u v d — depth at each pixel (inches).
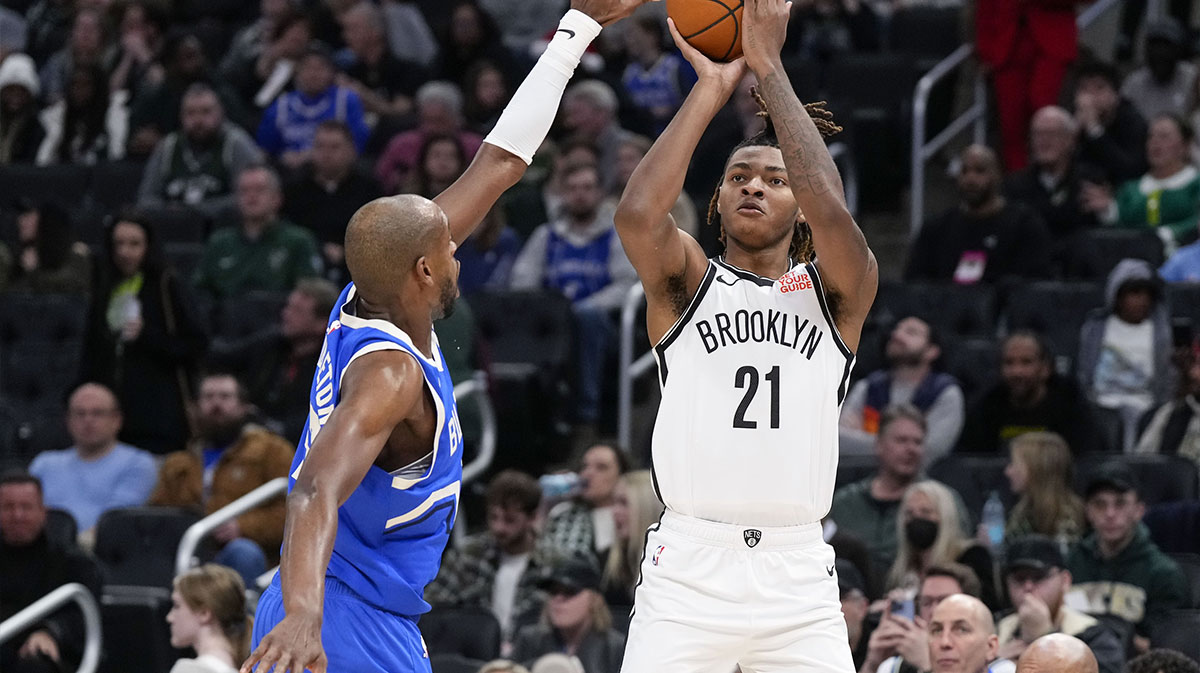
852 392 655.8
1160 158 786.8
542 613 517.0
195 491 629.0
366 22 971.9
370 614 253.3
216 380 620.7
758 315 276.7
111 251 692.7
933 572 442.3
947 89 964.6
